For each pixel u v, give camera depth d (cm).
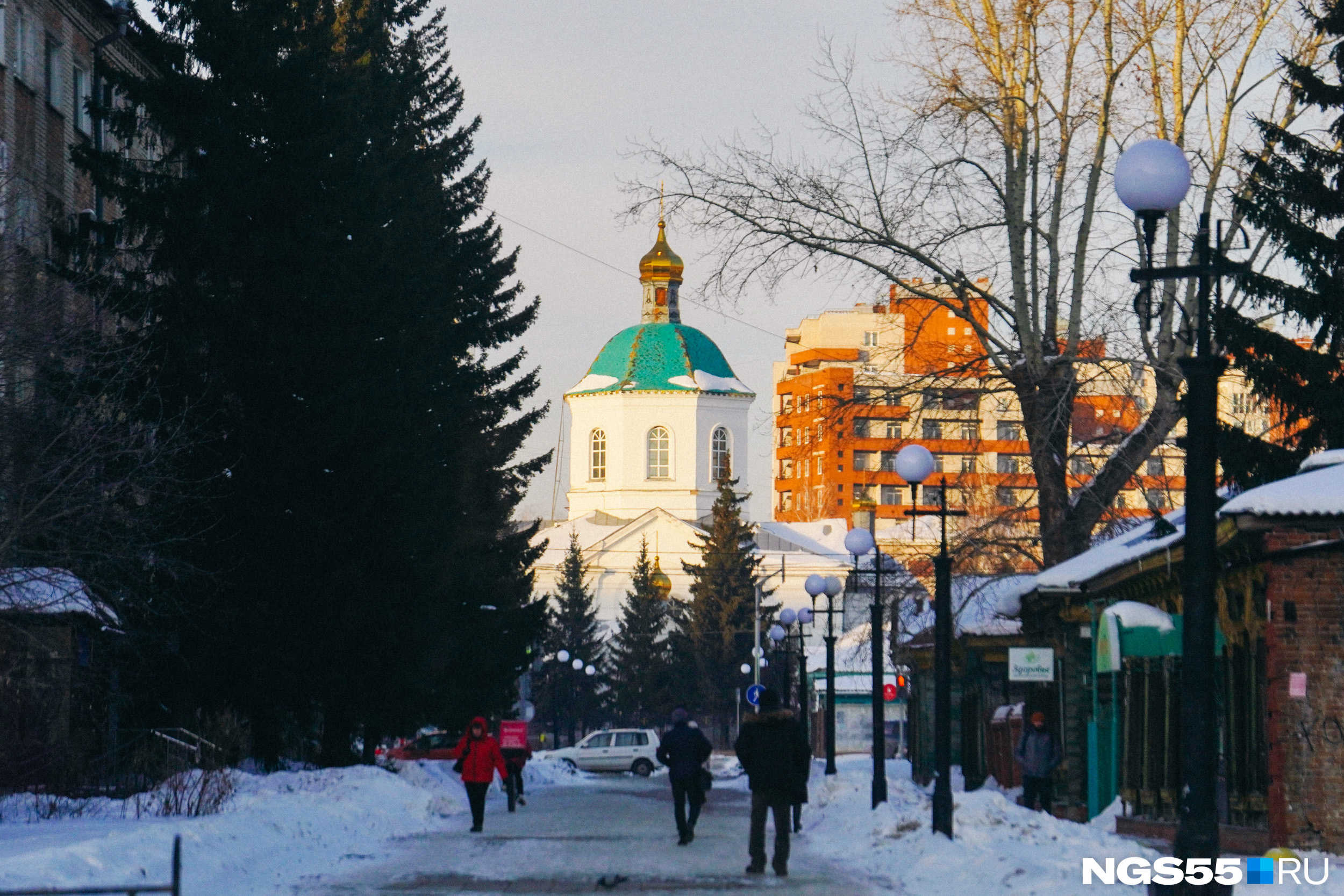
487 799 4025
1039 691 3262
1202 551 1120
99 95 4569
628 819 3012
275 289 3538
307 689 3516
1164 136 3406
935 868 1762
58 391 2842
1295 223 2852
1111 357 3288
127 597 3209
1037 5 3394
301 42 3791
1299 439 2864
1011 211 3438
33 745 2762
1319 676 1844
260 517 3459
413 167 4672
